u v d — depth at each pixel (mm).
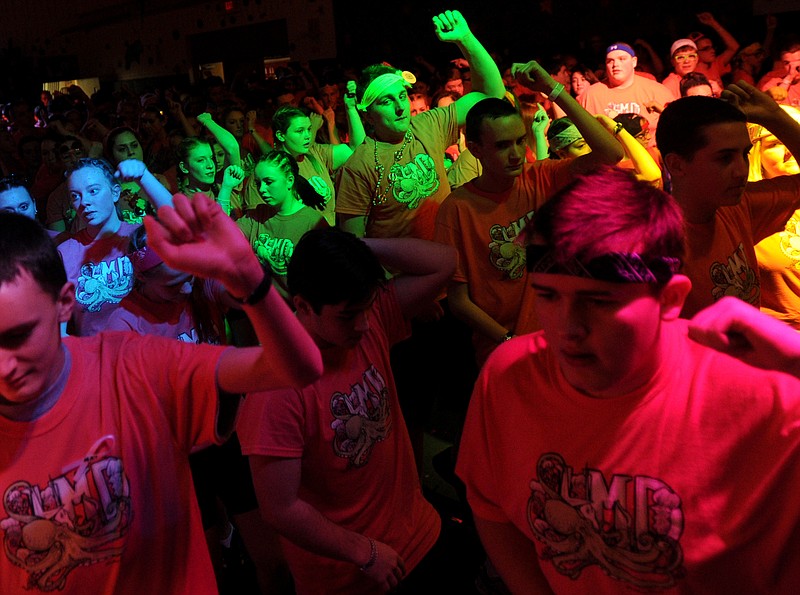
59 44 18875
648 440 1283
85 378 1471
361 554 2107
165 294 2938
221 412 1502
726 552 1274
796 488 1204
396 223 4520
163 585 1559
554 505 1399
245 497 2867
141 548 1511
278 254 4121
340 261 1980
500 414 1455
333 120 8414
